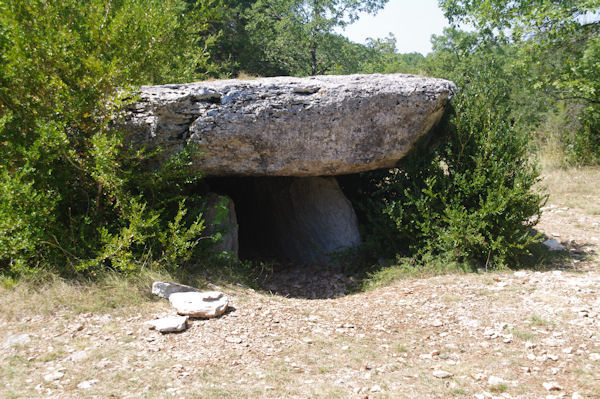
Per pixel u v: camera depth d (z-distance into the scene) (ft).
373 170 23.25
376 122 19.75
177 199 18.22
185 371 10.89
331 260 22.00
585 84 33.71
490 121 20.25
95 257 15.83
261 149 19.33
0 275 14.21
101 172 15.20
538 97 45.73
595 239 22.07
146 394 9.73
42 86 15.52
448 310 14.83
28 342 11.55
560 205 27.91
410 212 20.10
